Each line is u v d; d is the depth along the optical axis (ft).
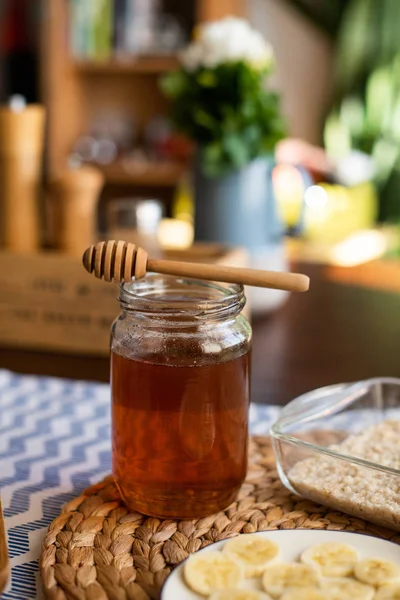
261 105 4.16
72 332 3.63
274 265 4.34
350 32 10.28
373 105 10.26
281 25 10.52
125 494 2.06
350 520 2.05
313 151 9.47
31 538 2.02
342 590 1.64
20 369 3.43
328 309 4.35
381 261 5.55
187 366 1.94
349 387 2.51
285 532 1.86
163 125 8.29
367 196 9.67
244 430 2.08
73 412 2.88
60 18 8.12
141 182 8.04
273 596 1.64
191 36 8.13
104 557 1.87
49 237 4.02
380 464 2.11
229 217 4.19
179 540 1.94
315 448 2.12
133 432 1.99
